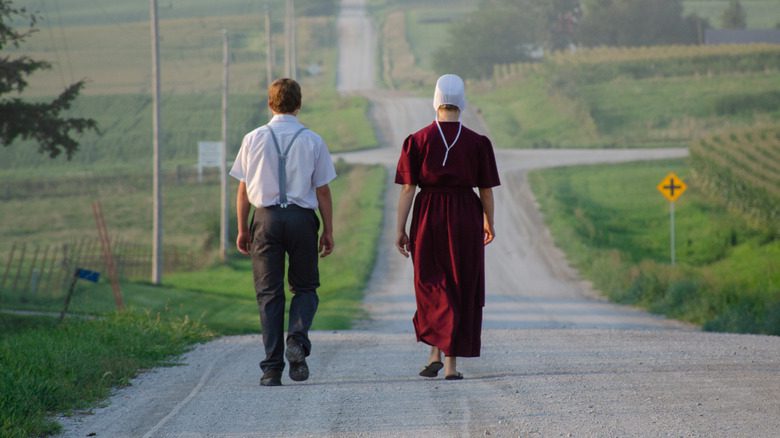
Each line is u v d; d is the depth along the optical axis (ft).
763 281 338.34
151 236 590.14
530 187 631.56
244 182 82.02
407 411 67.56
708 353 97.30
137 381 91.81
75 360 95.66
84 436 65.21
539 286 385.70
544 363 92.38
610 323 276.82
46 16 263.90
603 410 65.67
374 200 599.57
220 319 286.25
